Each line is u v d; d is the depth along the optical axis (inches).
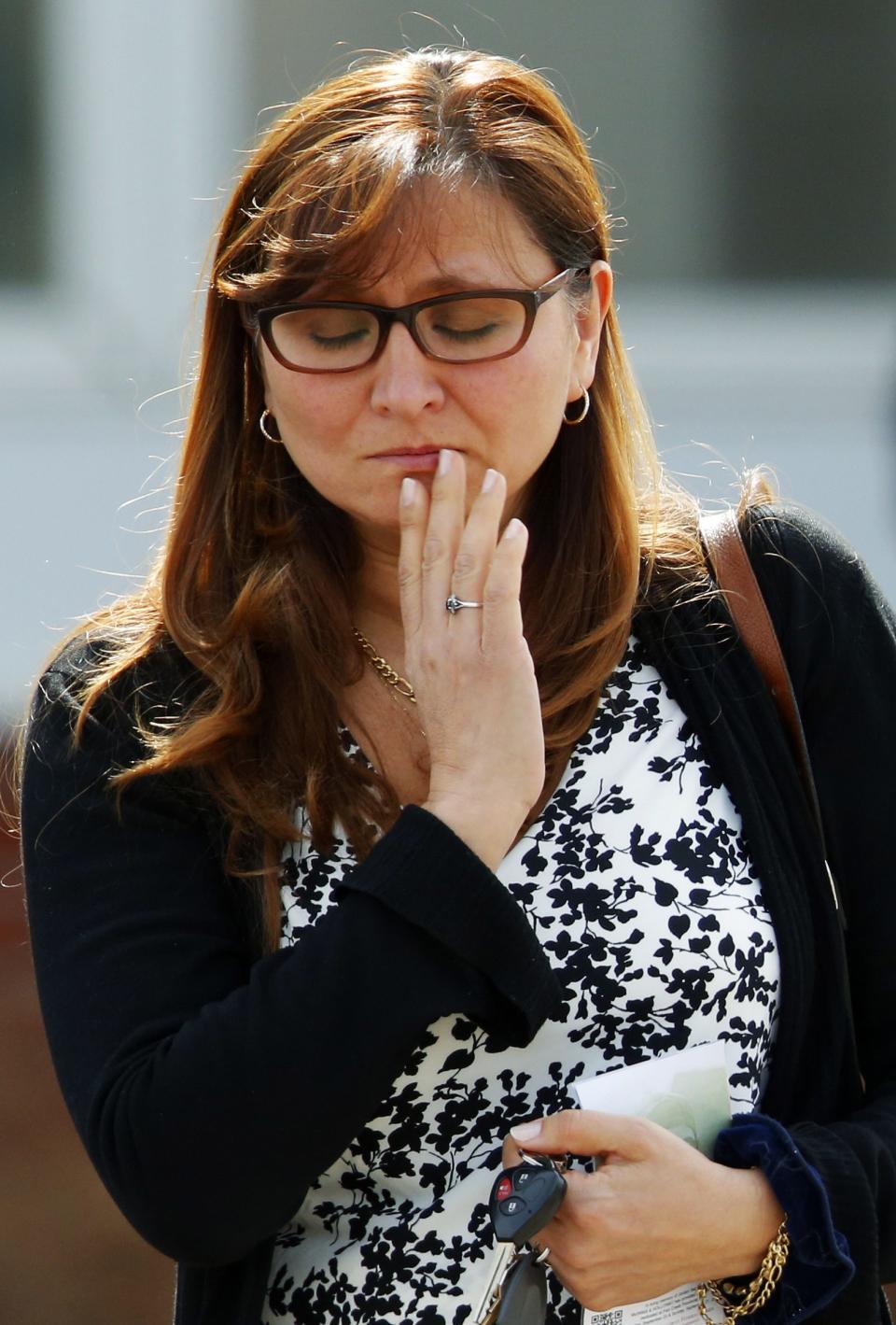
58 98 1081.4
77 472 1079.6
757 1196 263.7
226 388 293.0
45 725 285.0
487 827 258.2
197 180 1082.1
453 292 262.2
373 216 255.9
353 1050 247.9
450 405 265.9
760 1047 283.0
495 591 264.5
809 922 287.3
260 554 293.1
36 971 276.1
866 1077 303.6
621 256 1107.3
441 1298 268.2
